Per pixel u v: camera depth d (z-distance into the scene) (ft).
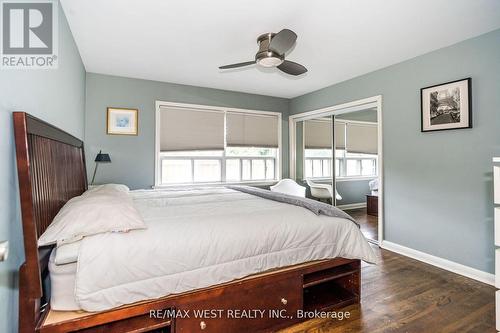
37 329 3.80
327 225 6.25
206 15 7.13
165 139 13.43
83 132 11.34
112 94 12.28
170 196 9.01
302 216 6.27
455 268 8.48
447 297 6.88
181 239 4.75
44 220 4.71
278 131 16.62
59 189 5.93
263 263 5.41
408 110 9.98
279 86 14.06
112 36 8.38
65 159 6.67
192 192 10.05
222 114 14.85
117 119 12.38
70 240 4.22
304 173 16.33
